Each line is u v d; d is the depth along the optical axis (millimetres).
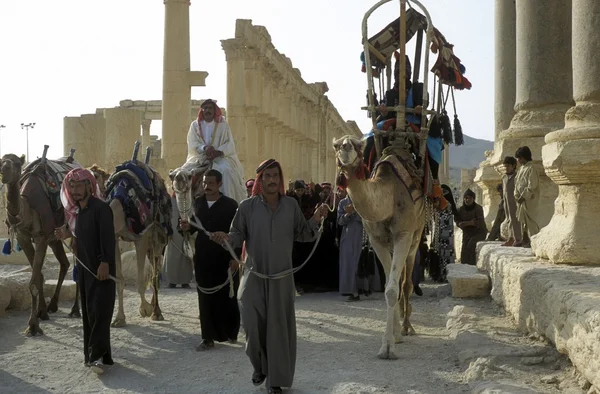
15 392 6945
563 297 6816
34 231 9719
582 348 6109
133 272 14156
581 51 9055
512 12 16922
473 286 11781
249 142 32969
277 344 6598
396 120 8805
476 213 15688
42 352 8484
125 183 9852
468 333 8562
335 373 7438
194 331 9711
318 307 11891
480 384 6508
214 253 8578
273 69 37750
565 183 8984
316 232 6969
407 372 7414
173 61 23594
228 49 31750
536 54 13484
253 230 6738
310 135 53156
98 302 7504
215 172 8750
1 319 10430
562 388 6238
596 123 8836
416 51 9469
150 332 9641
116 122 22422
